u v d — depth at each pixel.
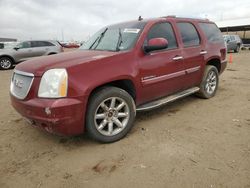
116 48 4.09
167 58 4.35
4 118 4.93
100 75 3.40
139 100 4.07
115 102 3.67
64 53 4.20
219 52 5.81
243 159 3.08
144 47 4.01
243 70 10.75
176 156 3.21
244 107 5.11
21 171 3.05
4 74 11.94
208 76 5.57
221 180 2.69
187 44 4.90
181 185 2.63
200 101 5.60
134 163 3.09
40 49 14.46
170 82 4.50
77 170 3.02
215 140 3.62
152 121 4.45
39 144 3.73
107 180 2.79
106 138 3.60
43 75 3.21
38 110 3.16
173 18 4.82
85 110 3.31
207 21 5.79
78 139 3.83
